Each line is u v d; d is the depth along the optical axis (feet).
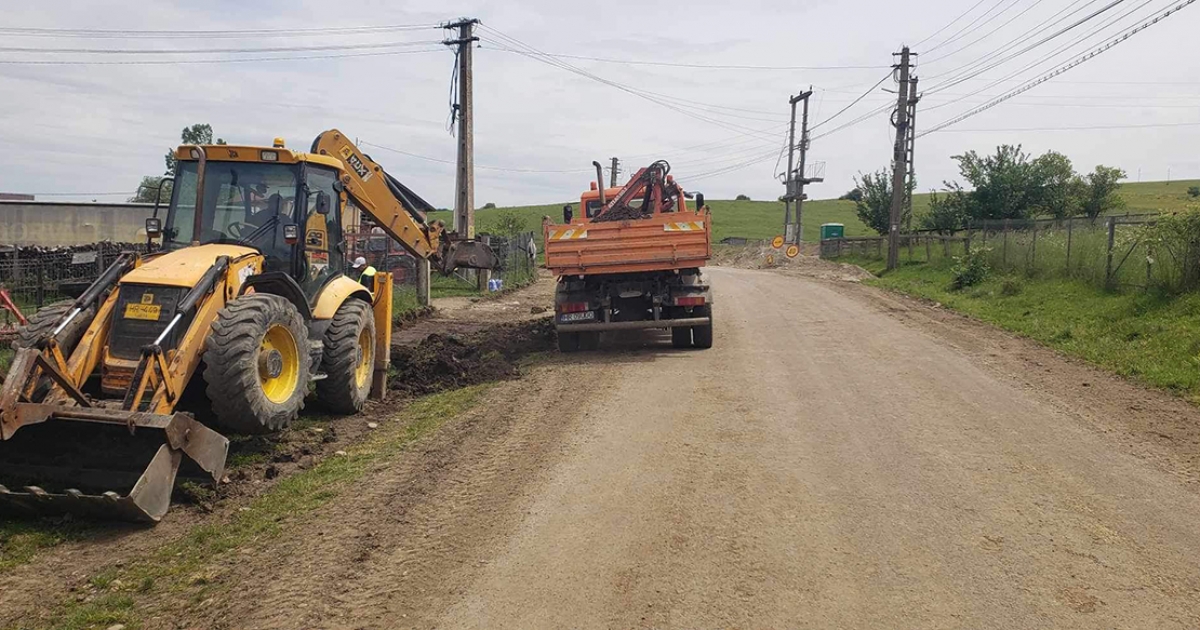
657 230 43.47
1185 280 47.01
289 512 20.61
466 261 43.39
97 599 16.26
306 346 26.71
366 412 31.48
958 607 15.28
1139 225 54.19
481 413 30.68
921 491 21.36
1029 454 24.43
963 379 35.22
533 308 71.26
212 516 20.65
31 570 17.67
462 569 17.15
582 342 45.50
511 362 42.91
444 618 15.14
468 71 79.36
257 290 26.91
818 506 20.38
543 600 15.75
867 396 32.17
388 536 18.93
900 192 107.24
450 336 47.01
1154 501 20.54
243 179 28.76
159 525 20.07
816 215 334.24
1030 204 121.49
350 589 16.34
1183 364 35.40
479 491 21.90
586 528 19.20
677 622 14.85
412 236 39.40
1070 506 20.22
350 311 30.89
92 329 22.58
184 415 20.79
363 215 38.50
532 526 19.36
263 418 23.80
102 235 116.57
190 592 16.49
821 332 50.29
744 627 14.65
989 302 61.93
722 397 32.42
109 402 21.71
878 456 24.34
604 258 43.75
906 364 38.81
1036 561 17.17
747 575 16.66
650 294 44.52
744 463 23.85
